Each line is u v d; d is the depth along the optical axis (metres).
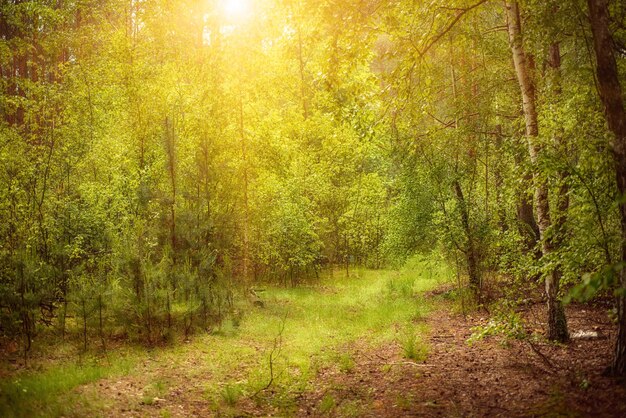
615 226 7.30
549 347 8.52
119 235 12.36
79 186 13.05
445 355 9.16
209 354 9.59
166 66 17.12
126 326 10.11
